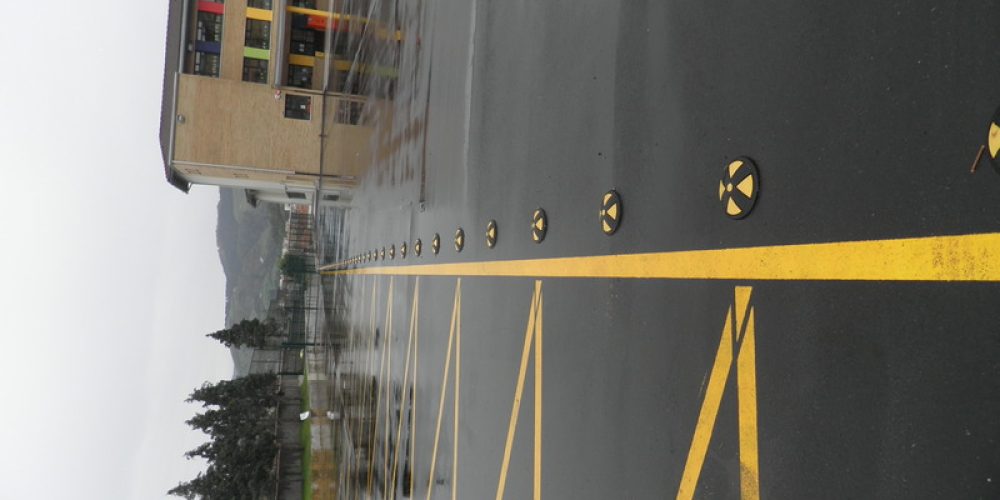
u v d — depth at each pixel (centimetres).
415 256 1050
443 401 804
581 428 477
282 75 3209
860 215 281
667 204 410
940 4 255
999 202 229
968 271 236
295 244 6525
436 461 809
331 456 2547
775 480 304
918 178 258
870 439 263
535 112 610
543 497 521
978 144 238
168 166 3055
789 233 316
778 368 312
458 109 845
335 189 2656
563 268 534
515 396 594
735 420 333
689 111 396
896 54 271
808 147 310
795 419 298
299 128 3147
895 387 256
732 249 351
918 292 253
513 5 676
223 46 3216
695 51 395
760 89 342
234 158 3073
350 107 2253
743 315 338
